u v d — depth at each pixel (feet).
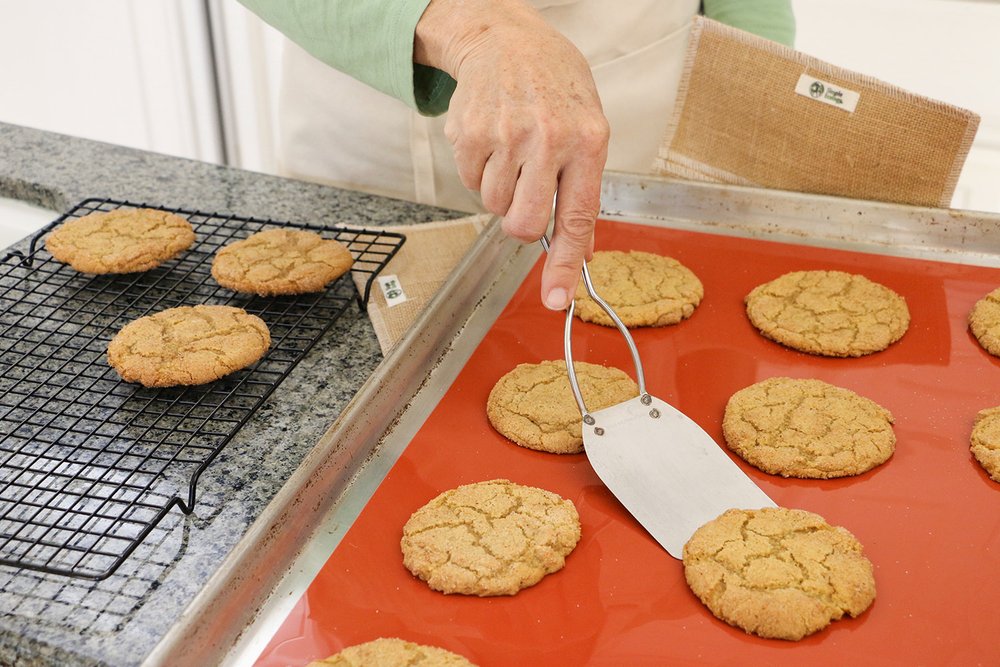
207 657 2.78
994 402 3.94
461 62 3.63
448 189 6.21
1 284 4.82
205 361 4.01
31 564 3.04
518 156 3.30
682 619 3.00
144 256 4.77
